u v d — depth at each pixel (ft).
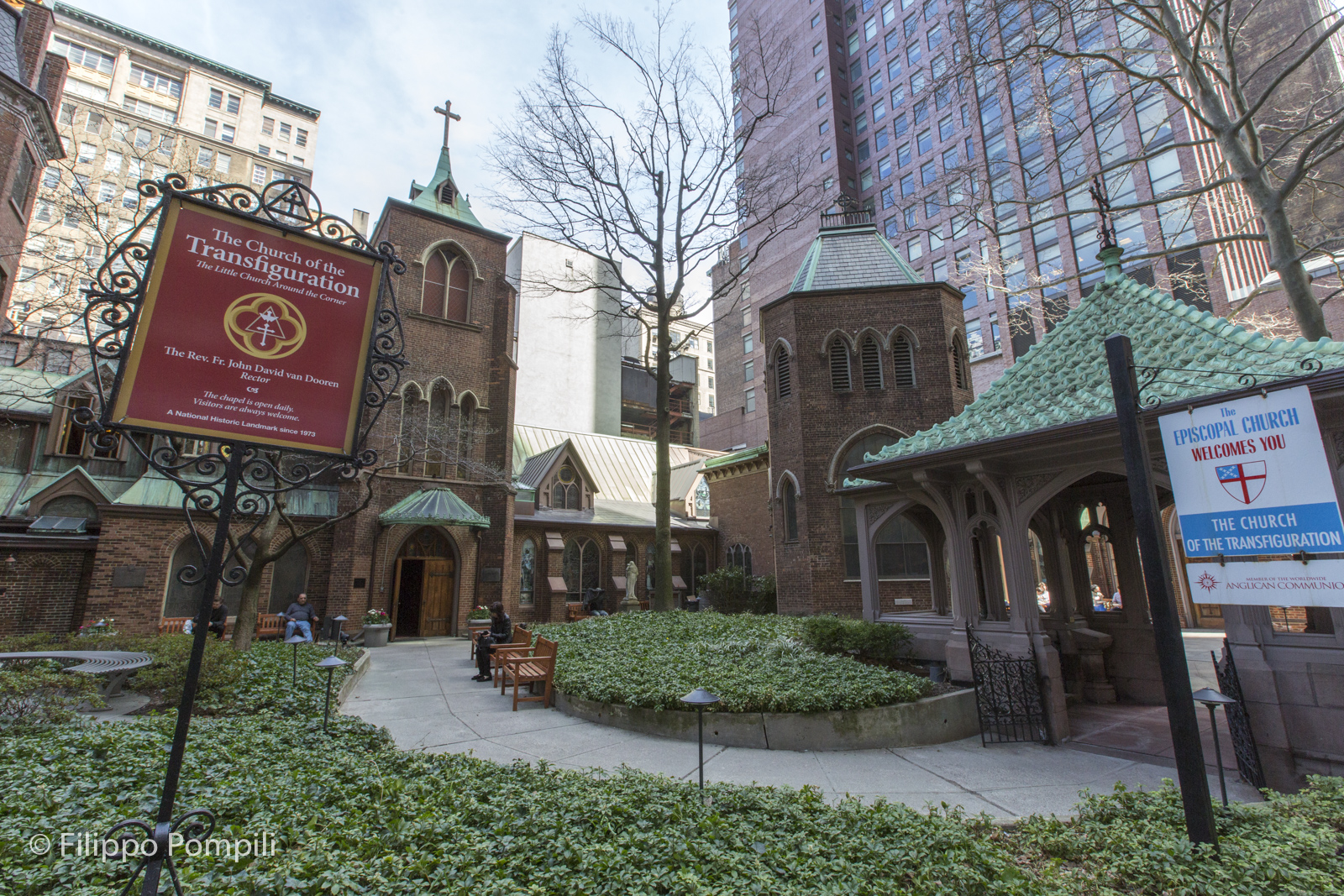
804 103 192.85
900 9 174.19
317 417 14.16
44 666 31.35
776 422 79.36
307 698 31.50
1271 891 12.74
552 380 166.50
